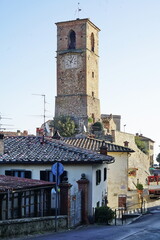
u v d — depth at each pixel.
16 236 17.14
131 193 46.81
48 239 16.69
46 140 32.03
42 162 27.56
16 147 30.77
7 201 18.66
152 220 31.80
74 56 85.00
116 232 19.95
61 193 22.67
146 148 110.06
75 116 83.19
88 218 27.25
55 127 78.75
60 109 84.88
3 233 16.17
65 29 86.50
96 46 89.75
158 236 18.52
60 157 27.95
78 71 84.50
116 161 45.34
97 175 29.89
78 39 85.19
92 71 87.00
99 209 28.05
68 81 85.12
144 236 18.47
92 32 88.06
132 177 60.19
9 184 19.70
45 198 23.08
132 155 76.50
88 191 27.62
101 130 80.25
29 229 18.25
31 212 21.59
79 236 18.02
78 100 83.62
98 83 89.56
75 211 24.41
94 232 19.98
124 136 76.50
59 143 32.22
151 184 69.88
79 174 27.81
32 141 32.16
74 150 29.50
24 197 20.97
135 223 29.88
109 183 45.16
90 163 27.44
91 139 44.69
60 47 86.56
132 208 46.56
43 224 19.64
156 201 54.97
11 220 16.72
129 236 18.31
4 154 28.95
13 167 28.16
